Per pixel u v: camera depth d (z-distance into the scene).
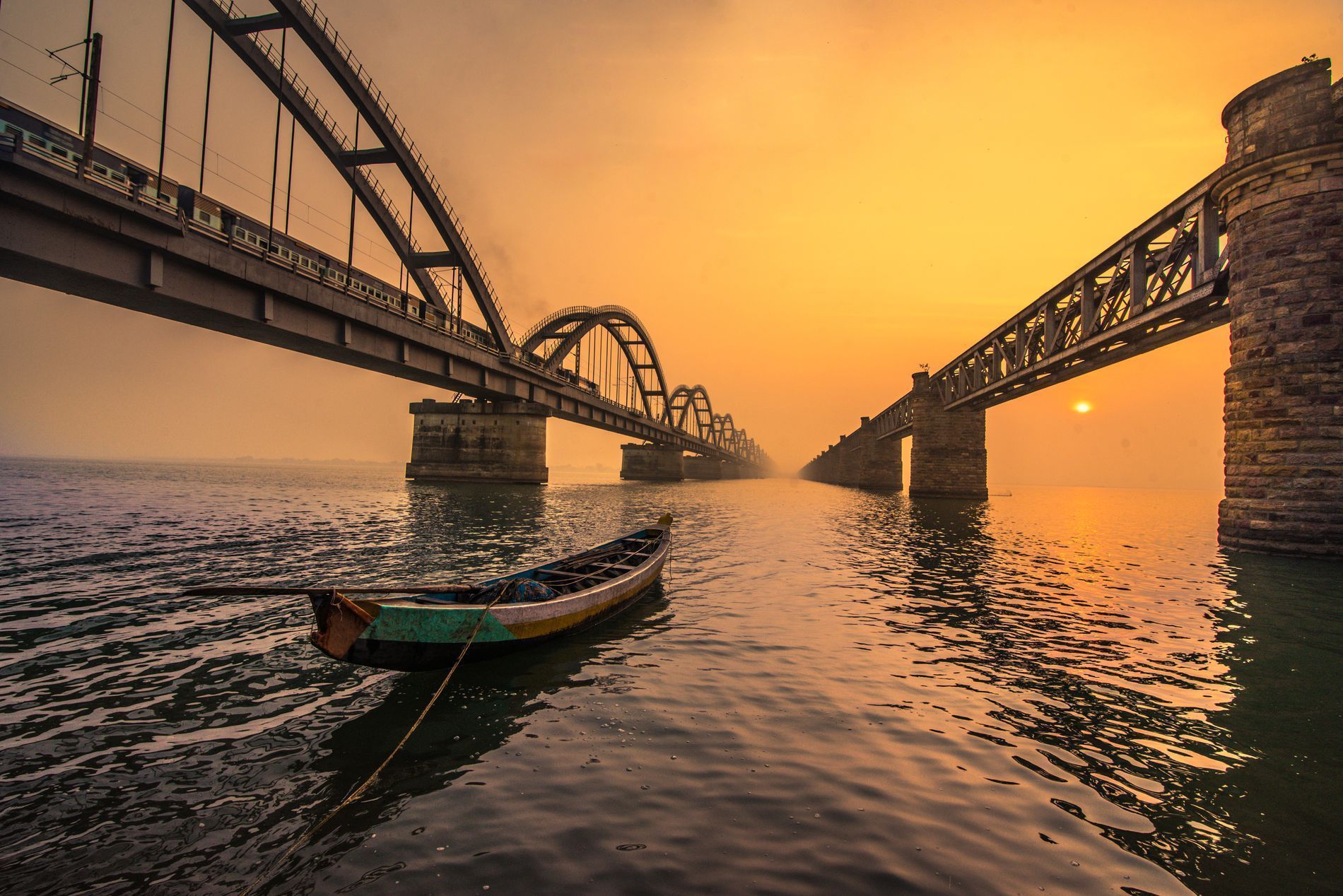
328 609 7.45
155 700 7.65
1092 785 5.64
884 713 7.26
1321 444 17.48
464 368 49.47
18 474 85.12
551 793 5.41
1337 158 17.22
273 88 41.50
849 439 112.38
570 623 10.18
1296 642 10.50
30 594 13.41
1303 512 17.84
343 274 38.25
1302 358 17.70
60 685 8.12
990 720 7.11
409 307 41.69
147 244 23.36
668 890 4.14
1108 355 30.67
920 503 55.09
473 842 4.71
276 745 6.43
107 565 17.14
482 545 21.98
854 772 5.82
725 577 16.61
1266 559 18.30
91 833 4.88
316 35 38.94
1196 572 17.50
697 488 99.12
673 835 4.78
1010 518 41.84
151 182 26.67
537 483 67.62
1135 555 22.14
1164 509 71.19
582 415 77.50
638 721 6.99
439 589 9.17
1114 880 4.30
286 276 29.77
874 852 4.57
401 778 5.72
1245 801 5.39
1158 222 24.34
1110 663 9.34
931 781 5.67
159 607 12.48
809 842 4.70
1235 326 19.59
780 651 9.76
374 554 19.58
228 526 26.88
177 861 4.54
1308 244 17.66
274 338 32.97
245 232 30.05
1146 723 7.07
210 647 9.84
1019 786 5.60
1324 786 5.66
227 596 13.43
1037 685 8.33
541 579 12.01
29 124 22.45
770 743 6.44
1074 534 31.22
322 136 45.41
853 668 8.91
